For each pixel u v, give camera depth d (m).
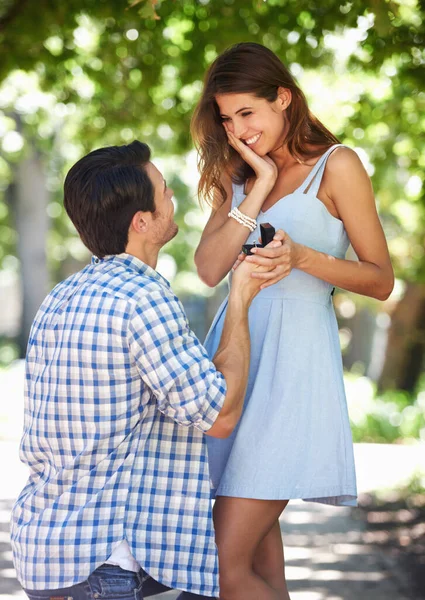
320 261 4.30
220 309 4.79
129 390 3.82
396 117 14.05
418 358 23.55
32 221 34.69
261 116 4.48
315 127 4.66
